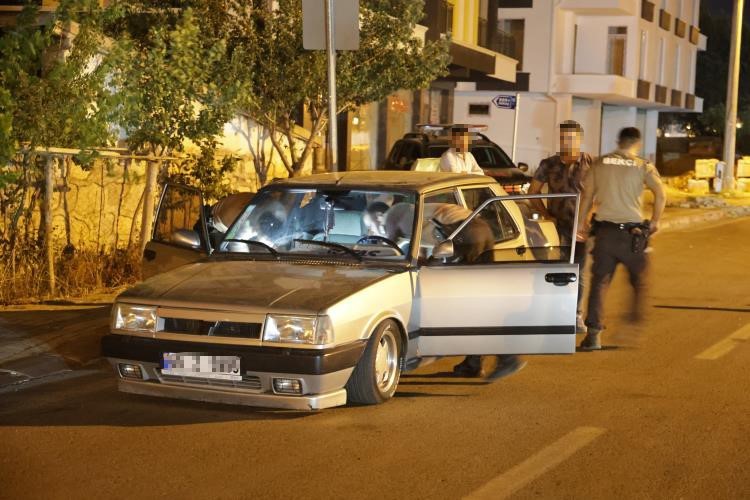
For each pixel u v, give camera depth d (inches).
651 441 265.4
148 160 469.4
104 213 518.0
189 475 236.1
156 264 348.8
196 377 274.7
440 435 268.5
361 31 593.9
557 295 304.5
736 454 255.3
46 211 440.8
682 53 1996.8
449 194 336.5
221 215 370.6
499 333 305.4
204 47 550.3
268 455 251.0
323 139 949.2
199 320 276.5
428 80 616.4
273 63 575.2
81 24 439.2
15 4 521.7
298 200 330.0
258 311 270.7
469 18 1279.5
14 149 381.4
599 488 229.5
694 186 1405.0
